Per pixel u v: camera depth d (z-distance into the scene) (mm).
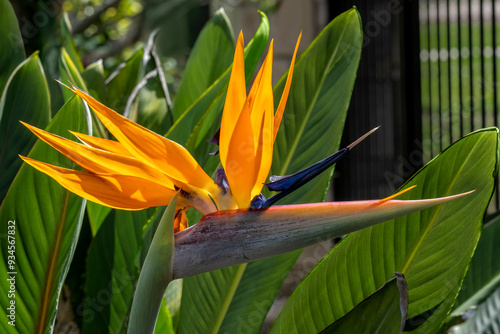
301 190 1080
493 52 2102
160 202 890
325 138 1084
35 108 1130
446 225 982
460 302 1174
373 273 1003
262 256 880
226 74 1127
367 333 935
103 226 1120
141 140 877
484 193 965
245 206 884
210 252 877
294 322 1014
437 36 2271
